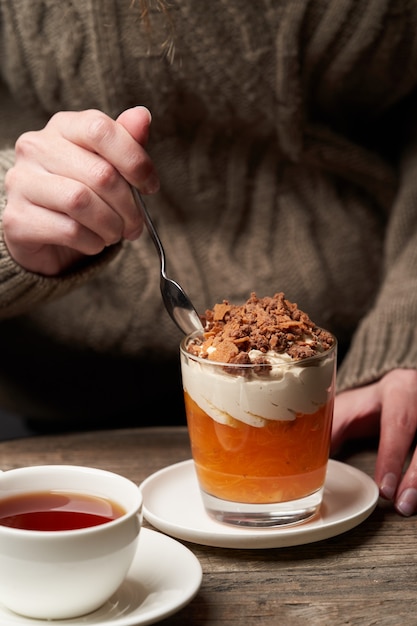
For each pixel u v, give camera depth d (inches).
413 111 39.9
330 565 27.4
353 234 40.0
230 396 27.5
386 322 35.6
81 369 42.0
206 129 38.5
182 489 30.5
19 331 41.1
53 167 31.7
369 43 36.2
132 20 35.8
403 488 30.0
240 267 39.8
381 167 39.6
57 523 25.2
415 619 25.3
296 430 27.8
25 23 37.0
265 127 38.1
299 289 39.9
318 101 38.4
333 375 28.5
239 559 27.6
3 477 25.8
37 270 34.7
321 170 39.6
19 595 24.4
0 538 24.0
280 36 35.9
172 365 41.6
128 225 31.8
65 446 33.8
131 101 37.6
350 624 25.2
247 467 28.0
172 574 25.8
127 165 30.5
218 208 39.7
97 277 40.1
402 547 28.1
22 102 39.5
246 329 28.2
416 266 37.2
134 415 43.4
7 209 33.0
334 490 30.3
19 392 42.6
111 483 25.9
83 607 24.6
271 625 25.2
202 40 35.9
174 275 39.5
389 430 31.7
